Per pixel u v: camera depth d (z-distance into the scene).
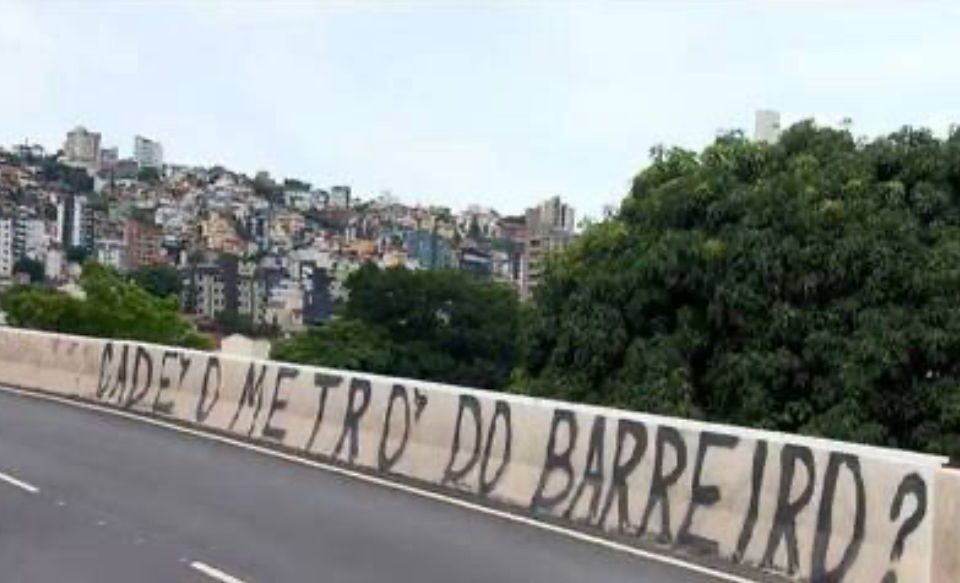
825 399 17.77
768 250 18.28
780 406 18.05
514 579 9.19
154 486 12.86
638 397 18.80
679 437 10.86
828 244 18.03
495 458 12.82
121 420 18.30
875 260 17.70
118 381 20.39
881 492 9.10
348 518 11.38
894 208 18.52
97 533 10.52
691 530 10.50
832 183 18.75
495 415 12.96
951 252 17.53
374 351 58.97
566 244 23.17
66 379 21.92
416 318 61.88
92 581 8.84
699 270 19.17
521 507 12.18
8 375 23.61
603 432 11.63
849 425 16.97
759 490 10.05
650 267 19.64
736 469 10.28
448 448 13.47
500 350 63.06
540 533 10.98
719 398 18.83
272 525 10.97
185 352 18.89
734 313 18.53
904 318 17.39
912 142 19.91
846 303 17.83
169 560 9.54
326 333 60.16
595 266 21.22
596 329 20.09
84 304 56.31
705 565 9.94
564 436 12.05
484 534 10.86
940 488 8.72
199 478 13.42
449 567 9.51
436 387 13.88
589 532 11.12
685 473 10.72
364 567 9.44
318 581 8.96
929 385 17.38
